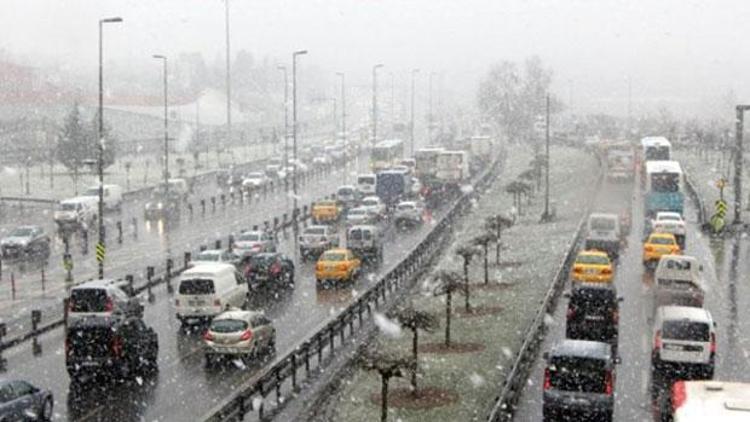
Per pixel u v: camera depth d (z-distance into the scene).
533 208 71.38
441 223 57.84
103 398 26.08
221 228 63.00
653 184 62.78
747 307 37.28
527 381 26.80
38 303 39.38
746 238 56.28
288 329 34.75
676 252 46.00
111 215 70.88
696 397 12.84
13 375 28.64
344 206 73.69
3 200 77.56
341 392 26.00
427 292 40.78
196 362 30.17
